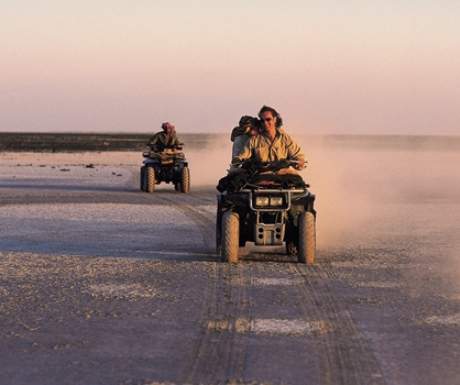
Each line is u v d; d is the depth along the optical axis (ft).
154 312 44.32
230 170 62.95
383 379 32.73
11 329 40.29
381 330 40.75
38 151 502.79
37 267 59.47
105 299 47.65
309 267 60.23
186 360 35.14
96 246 71.72
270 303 46.93
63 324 41.39
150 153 147.43
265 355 35.99
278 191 60.64
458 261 64.23
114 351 36.47
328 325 41.68
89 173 222.28
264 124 62.54
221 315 43.73
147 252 67.97
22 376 32.71
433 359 35.63
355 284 53.31
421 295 49.75
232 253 61.72
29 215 100.12
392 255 67.31
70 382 31.99
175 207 112.98
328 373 33.45
